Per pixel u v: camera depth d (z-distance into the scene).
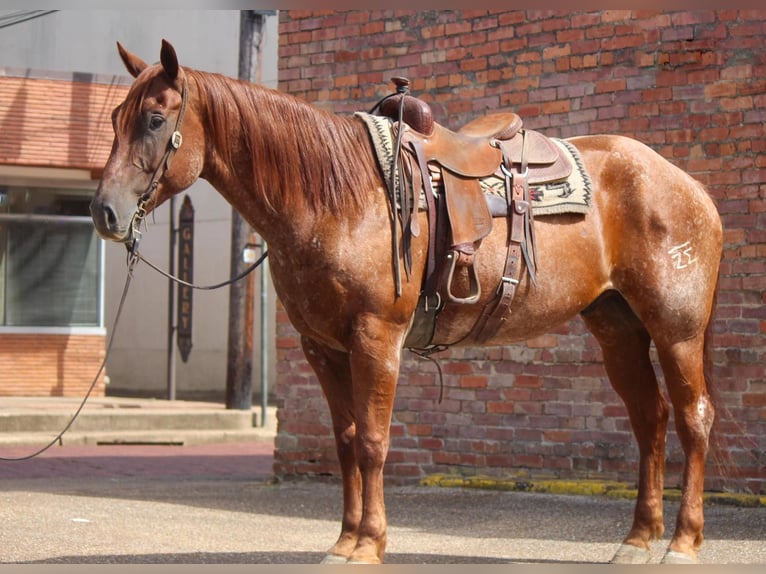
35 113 15.87
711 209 5.72
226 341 22.80
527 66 8.50
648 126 8.01
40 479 10.35
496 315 5.15
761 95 7.60
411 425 8.86
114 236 4.56
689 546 5.41
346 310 4.79
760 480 7.50
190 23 22.89
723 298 7.68
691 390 5.51
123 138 4.65
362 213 4.82
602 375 8.10
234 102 4.81
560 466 8.25
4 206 18.28
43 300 18.58
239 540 6.52
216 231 23.02
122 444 14.66
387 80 9.07
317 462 9.23
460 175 5.06
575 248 5.32
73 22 22.62
